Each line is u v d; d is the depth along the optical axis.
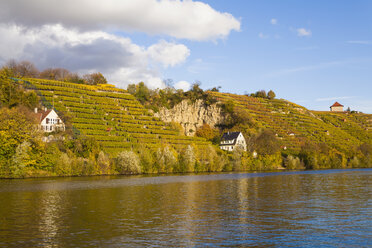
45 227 46.62
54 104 181.00
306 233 43.69
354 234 43.31
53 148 124.19
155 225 47.84
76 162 123.62
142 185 96.06
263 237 41.91
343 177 130.12
